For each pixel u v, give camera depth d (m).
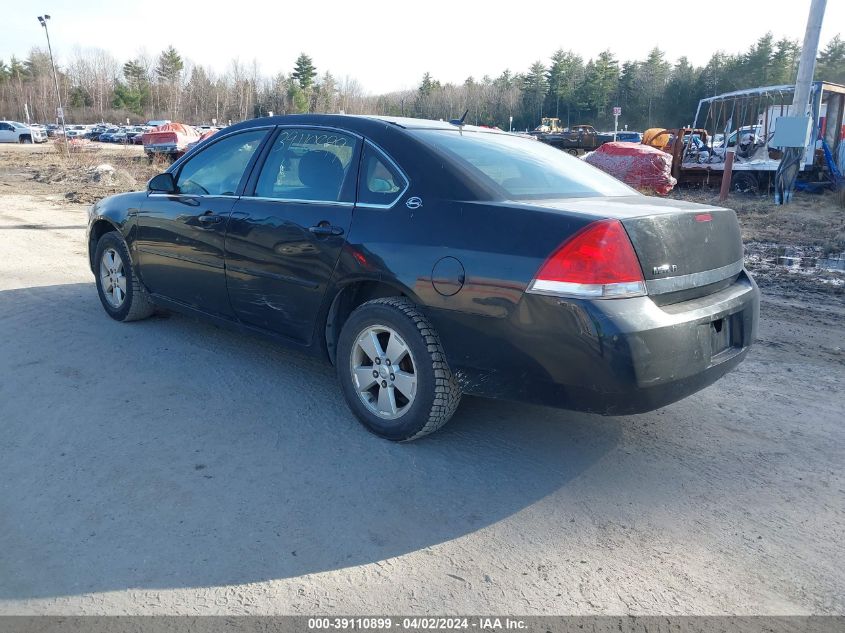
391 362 3.48
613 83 94.81
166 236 4.80
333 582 2.49
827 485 3.27
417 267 3.28
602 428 3.83
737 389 4.48
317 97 96.69
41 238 9.70
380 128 3.77
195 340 5.12
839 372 4.82
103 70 111.44
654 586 2.51
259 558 2.60
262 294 4.12
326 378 4.44
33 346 4.90
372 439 3.60
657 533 2.85
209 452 3.41
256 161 4.32
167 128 28.23
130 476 3.16
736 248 3.61
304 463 3.33
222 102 103.81
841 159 19.00
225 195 4.43
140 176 22.19
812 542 2.81
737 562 2.67
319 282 3.74
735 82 87.31
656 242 3.00
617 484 3.23
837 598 2.47
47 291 6.48
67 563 2.55
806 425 3.94
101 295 5.64
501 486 3.18
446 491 3.12
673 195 18.20
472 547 2.71
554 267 2.89
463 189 3.32
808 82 14.49
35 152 35.53
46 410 3.84
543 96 98.50
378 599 2.40
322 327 3.85
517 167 3.71
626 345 2.81
